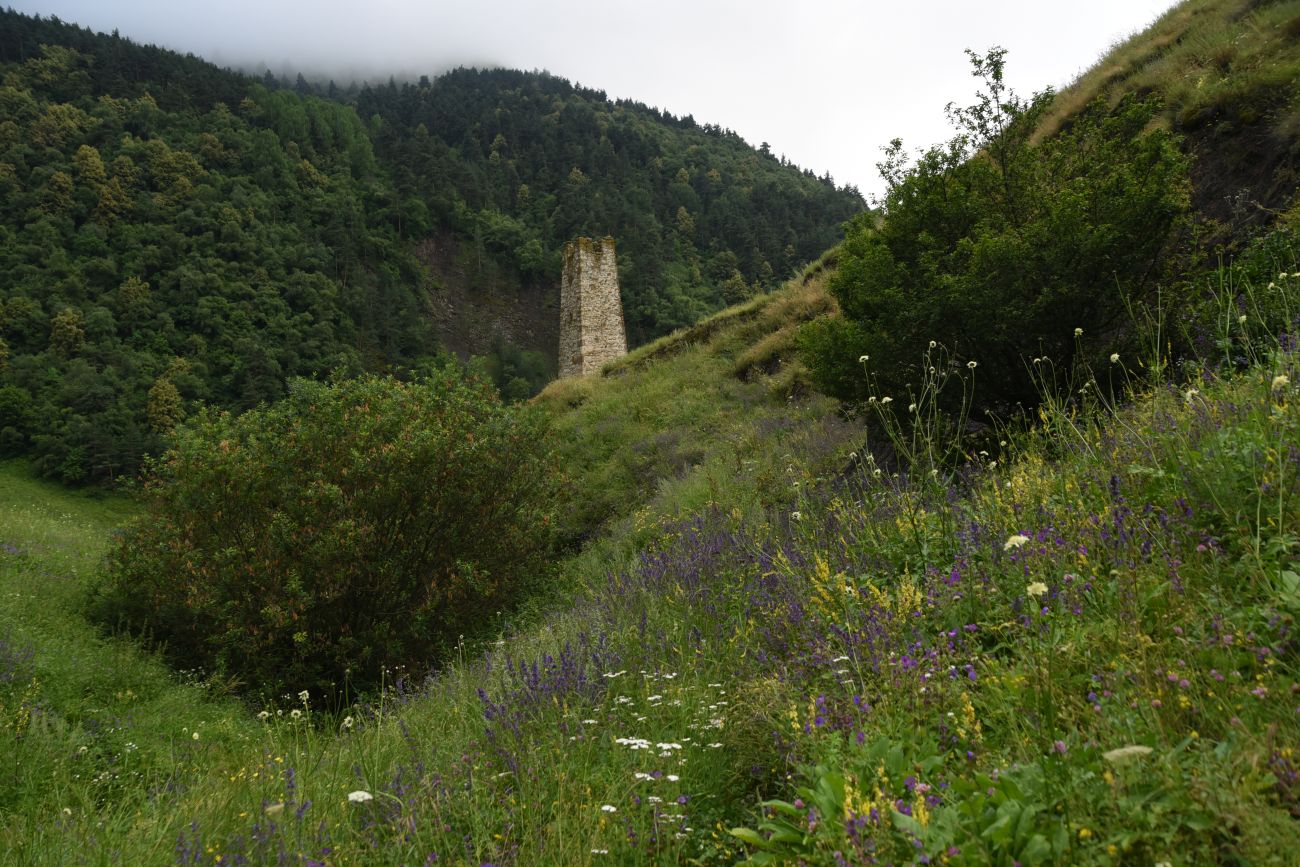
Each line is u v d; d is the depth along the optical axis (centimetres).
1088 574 329
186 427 1098
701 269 12925
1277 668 245
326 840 310
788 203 15112
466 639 971
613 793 305
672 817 272
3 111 10381
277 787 390
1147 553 328
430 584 966
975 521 438
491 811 310
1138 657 256
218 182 10831
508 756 359
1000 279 685
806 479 877
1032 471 474
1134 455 419
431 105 18862
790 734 304
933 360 741
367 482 992
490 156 16850
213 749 642
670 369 2208
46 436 6175
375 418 1052
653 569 718
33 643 808
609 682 443
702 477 1274
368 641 930
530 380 11406
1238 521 318
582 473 1738
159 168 10269
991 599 352
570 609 886
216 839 337
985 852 191
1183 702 228
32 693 700
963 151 817
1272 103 979
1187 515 343
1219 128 1024
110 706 750
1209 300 637
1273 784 192
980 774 216
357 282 11038
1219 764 196
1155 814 189
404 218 13288
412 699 646
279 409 1134
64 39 12500
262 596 926
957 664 314
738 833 238
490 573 1024
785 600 459
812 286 2145
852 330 803
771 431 1484
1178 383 598
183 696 805
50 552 1309
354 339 10050
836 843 212
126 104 11375
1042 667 267
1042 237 674
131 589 1035
